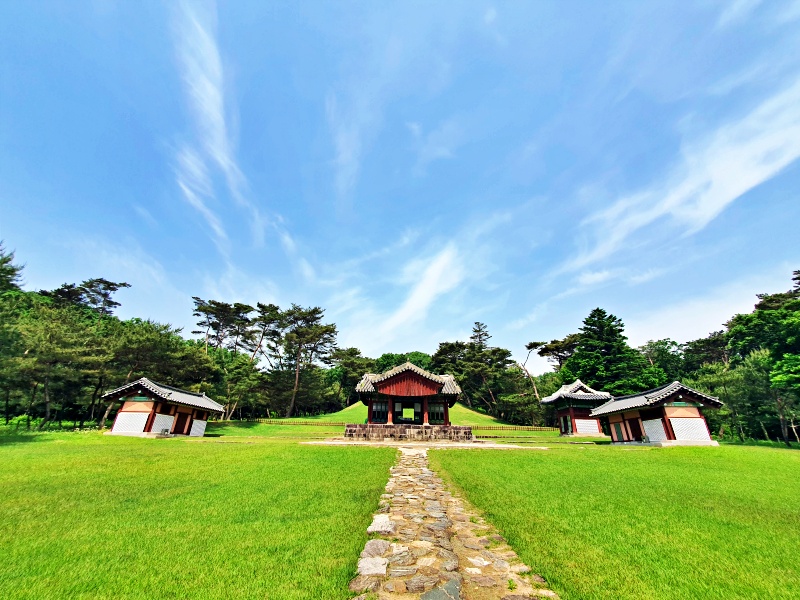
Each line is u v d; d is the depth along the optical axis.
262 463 13.53
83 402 38.78
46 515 7.29
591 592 4.54
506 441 28.66
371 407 34.31
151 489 9.54
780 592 4.66
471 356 69.81
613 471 13.36
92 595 4.35
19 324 32.44
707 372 51.66
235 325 65.50
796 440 38.44
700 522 7.49
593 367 48.00
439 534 6.51
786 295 50.88
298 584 4.57
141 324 41.19
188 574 4.85
